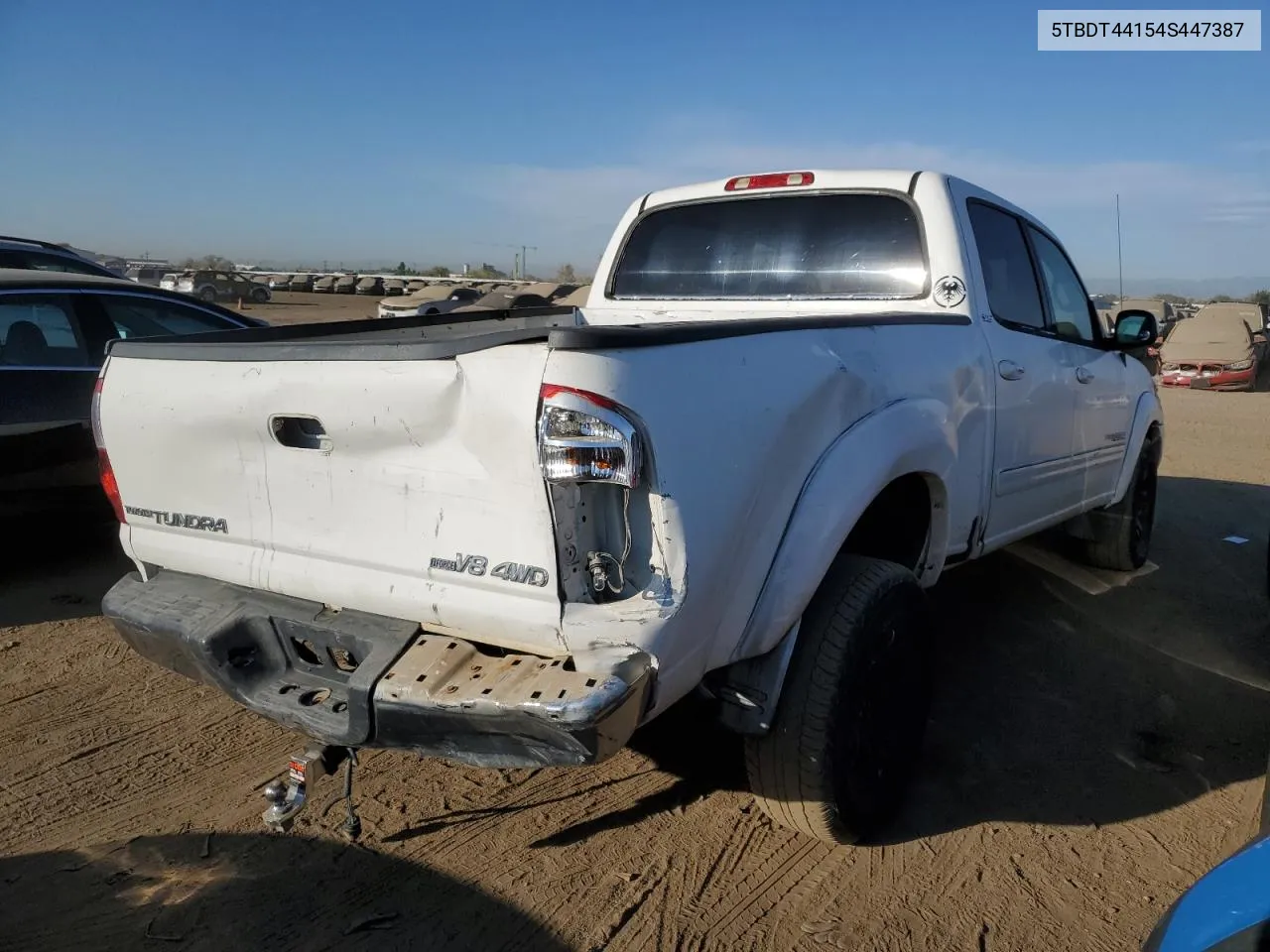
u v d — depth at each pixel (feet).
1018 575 19.47
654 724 12.72
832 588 9.41
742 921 8.85
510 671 7.50
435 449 7.61
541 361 6.99
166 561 9.60
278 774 11.28
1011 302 13.71
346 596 8.30
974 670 14.76
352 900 9.01
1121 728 12.92
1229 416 48.37
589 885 9.33
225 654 8.84
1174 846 10.17
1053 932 8.77
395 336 13.39
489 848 9.91
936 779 11.49
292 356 8.15
